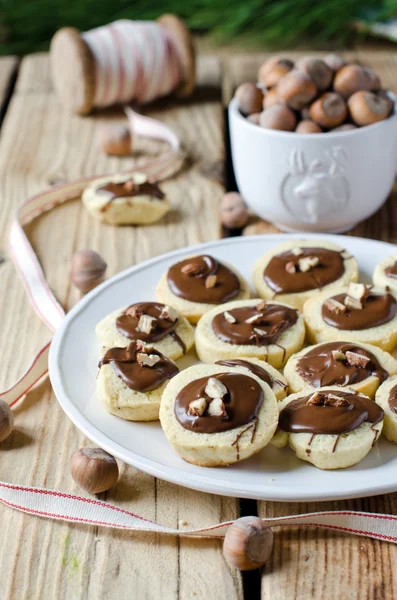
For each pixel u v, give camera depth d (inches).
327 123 26.5
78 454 20.7
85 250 26.3
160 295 24.3
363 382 21.5
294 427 20.5
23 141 33.0
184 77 34.8
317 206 26.9
